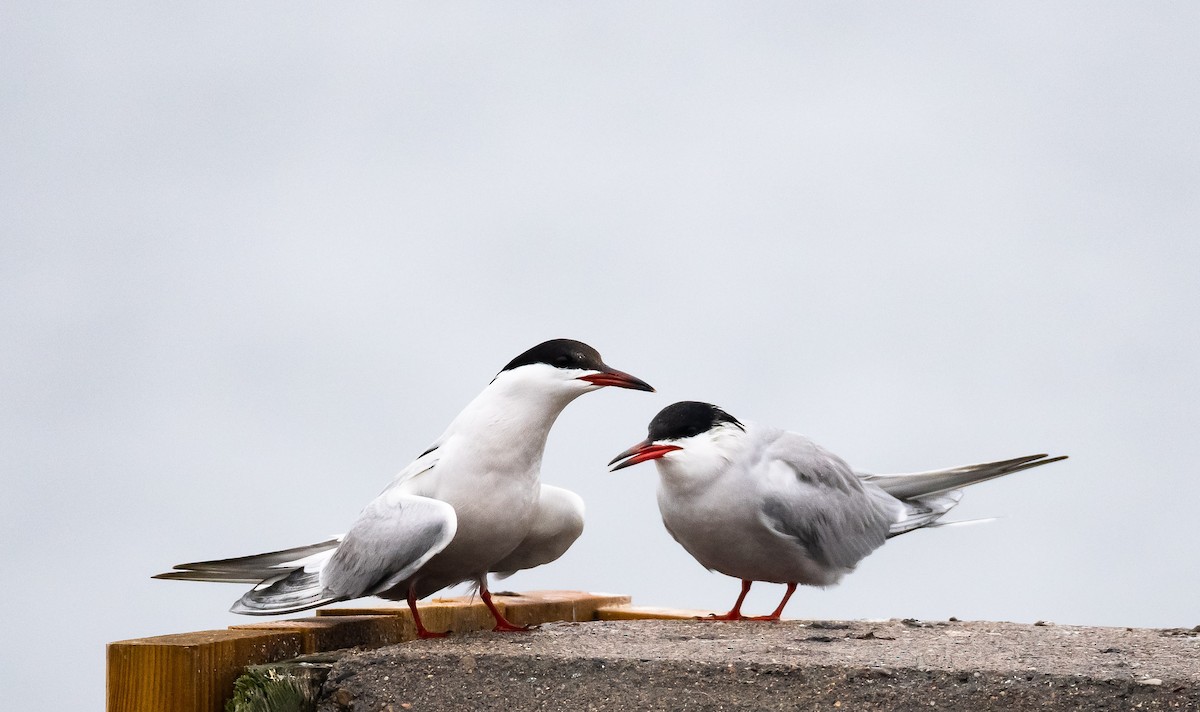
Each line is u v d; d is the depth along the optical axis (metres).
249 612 7.09
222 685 6.10
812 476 9.05
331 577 7.12
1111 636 7.06
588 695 5.98
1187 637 7.06
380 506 7.11
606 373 7.27
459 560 7.41
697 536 8.93
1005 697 5.72
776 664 5.95
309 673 6.13
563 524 7.91
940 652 6.35
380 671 6.12
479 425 7.26
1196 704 5.55
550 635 7.03
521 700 6.01
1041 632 7.27
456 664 6.13
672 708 5.90
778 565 8.98
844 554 9.11
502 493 7.24
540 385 7.23
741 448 8.91
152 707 5.92
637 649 6.36
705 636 6.98
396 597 7.57
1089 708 5.63
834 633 7.12
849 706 5.80
